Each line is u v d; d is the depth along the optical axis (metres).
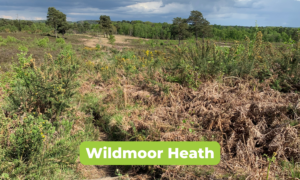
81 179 3.15
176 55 6.70
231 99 4.19
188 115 4.04
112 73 7.60
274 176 2.59
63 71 5.43
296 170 2.61
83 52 19.67
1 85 5.39
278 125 3.25
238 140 3.30
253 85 4.83
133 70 7.56
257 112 3.64
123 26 108.88
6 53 17.31
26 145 2.88
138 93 5.49
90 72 8.15
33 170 2.82
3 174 2.54
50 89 4.46
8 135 3.26
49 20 57.75
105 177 3.19
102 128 4.81
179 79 5.54
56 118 4.24
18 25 86.00
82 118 4.89
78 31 99.75
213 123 3.68
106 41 59.75
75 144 3.40
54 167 3.01
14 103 4.29
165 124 3.82
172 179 2.82
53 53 19.78
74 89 5.56
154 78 5.96
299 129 3.11
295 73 4.78
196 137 3.43
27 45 29.58
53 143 3.45
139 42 60.97
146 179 3.07
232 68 5.40
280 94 4.42
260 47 6.12
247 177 2.51
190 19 52.72
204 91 4.65
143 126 3.90
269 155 3.01
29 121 3.14
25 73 4.92
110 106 5.23
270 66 5.30
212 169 2.82
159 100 5.03
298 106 3.50
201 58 5.74
